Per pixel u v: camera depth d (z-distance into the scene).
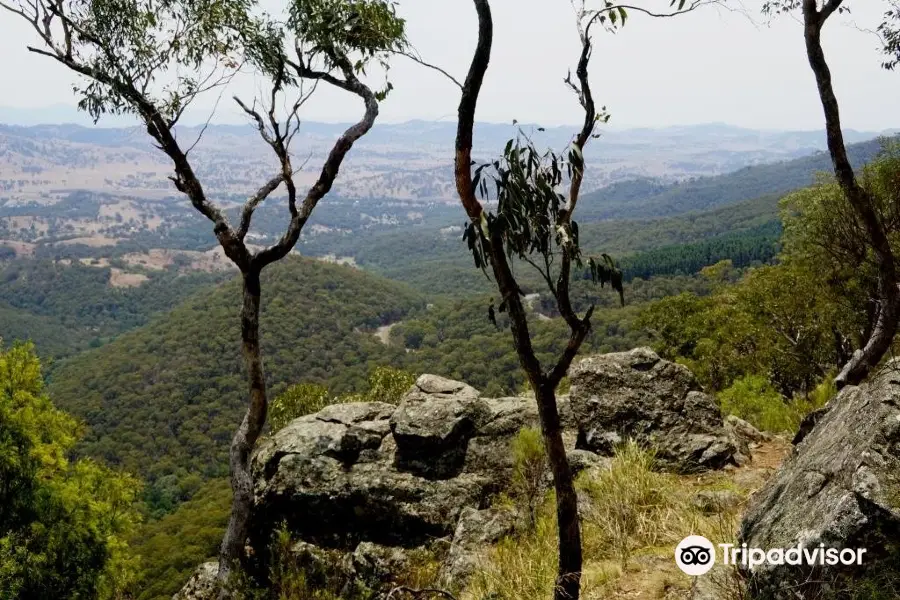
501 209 3.61
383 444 8.62
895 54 8.29
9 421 12.03
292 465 8.39
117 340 141.62
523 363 3.97
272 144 8.85
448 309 155.50
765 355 20.12
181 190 8.75
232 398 111.38
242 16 8.44
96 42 8.09
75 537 12.24
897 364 4.23
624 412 8.11
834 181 16.73
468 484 7.92
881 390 3.94
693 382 8.30
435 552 7.40
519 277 143.62
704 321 30.70
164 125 8.41
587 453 7.80
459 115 3.62
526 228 3.64
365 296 168.88
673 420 7.97
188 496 78.31
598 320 92.06
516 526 6.79
